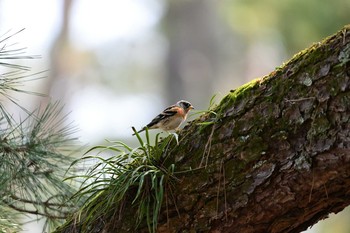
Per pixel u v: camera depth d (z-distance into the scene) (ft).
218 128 19.36
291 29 58.80
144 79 106.22
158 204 19.06
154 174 19.57
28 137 24.84
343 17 53.42
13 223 25.98
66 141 26.14
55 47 96.12
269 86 18.84
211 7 100.22
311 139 17.44
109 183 20.35
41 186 24.93
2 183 23.65
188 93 100.73
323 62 17.69
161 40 104.99
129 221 20.06
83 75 99.60
